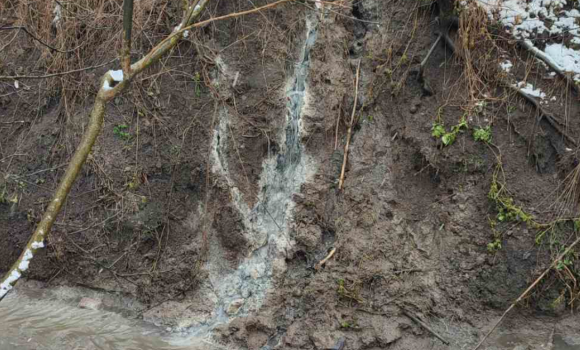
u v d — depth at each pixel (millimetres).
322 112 5336
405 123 5281
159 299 5293
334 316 4836
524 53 4941
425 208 5125
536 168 4840
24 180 5922
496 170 4867
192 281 5301
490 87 5000
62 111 6035
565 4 4875
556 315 4637
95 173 5629
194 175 5531
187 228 5496
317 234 5129
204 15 5660
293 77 5516
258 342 4809
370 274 4914
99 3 6035
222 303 5145
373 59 5465
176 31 3889
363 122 5410
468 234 4883
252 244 5281
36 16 6375
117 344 4840
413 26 5379
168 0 5766
